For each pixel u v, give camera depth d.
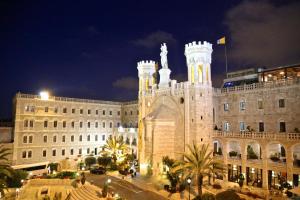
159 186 53.25
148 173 61.38
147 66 78.50
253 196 45.03
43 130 82.81
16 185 59.09
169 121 62.03
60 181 61.78
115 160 73.38
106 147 78.25
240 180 50.50
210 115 59.56
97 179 61.56
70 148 88.50
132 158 76.88
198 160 43.41
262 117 55.56
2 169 47.34
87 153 92.44
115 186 54.38
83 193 51.97
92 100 95.50
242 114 59.75
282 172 48.53
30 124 80.25
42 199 55.53
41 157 81.81
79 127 91.25
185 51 61.69
